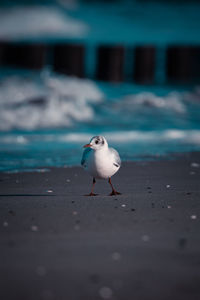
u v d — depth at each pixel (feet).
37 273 14.97
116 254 16.74
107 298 13.28
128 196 27.35
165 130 59.88
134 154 45.73
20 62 109.81
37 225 20.57
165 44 130.41
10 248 17.35
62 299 13.20
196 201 26.21
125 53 120.16
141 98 77.46
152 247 17.56
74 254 16.72
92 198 26.71
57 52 109.29
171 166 39.70
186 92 87.66
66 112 64.69
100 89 82.17
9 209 23.75
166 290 13.80
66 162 41.14
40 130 57.98
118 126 62.08
